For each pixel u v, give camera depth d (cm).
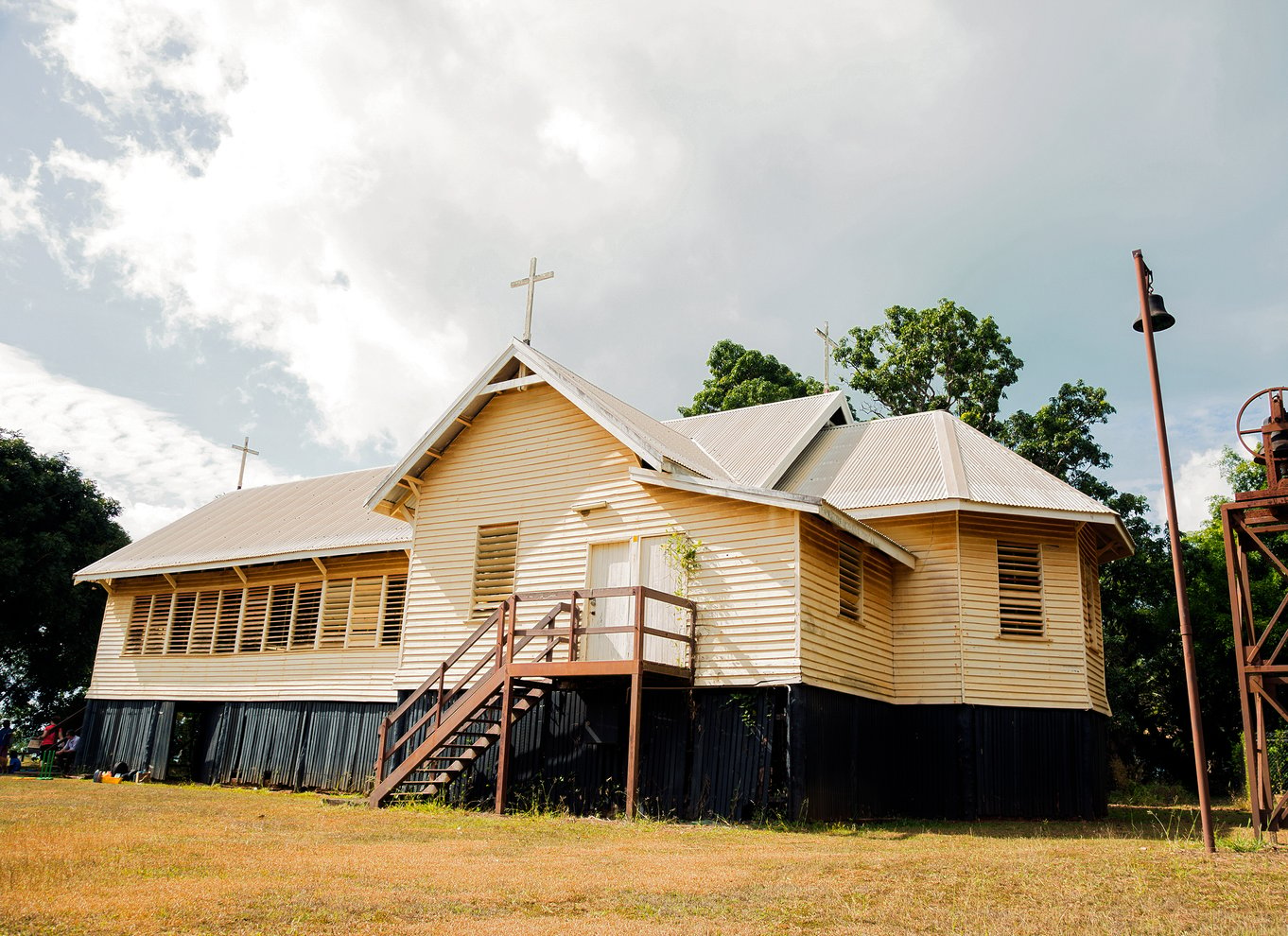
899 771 1830
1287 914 752
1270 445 1168
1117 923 711
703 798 1561
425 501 2064
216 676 2558
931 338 3766
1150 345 1183
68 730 3553
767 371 4259
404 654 1995
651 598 1647
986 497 1841
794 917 724
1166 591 3209
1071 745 1816
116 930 634
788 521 1593
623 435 1745
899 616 1891
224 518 2980
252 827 1264
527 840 1200
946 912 743
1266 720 2891
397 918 693
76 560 3725
